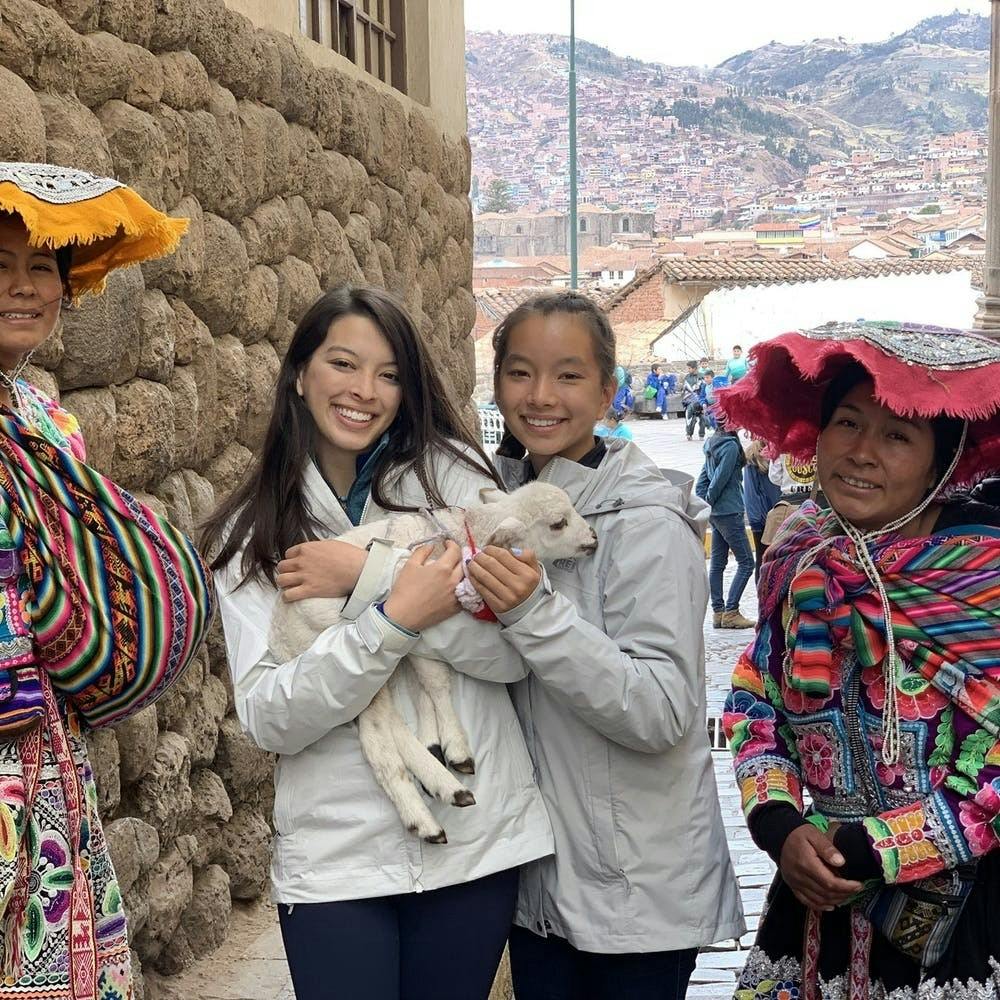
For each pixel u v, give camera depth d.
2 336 2.44
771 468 9.57
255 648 2.67
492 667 2.63
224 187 4.61
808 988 2.61
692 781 2.79
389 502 2.83
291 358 2.82
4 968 2.26
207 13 4.58
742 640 11.06
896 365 2.41
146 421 3.90
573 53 31.12
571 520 2.72
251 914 4.57
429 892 2.62
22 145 3.14
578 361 2.87
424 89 8.47
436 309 8.17
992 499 2.67
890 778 2.48
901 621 2.44
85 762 2.44
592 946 2.72
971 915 2.43
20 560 2.27
